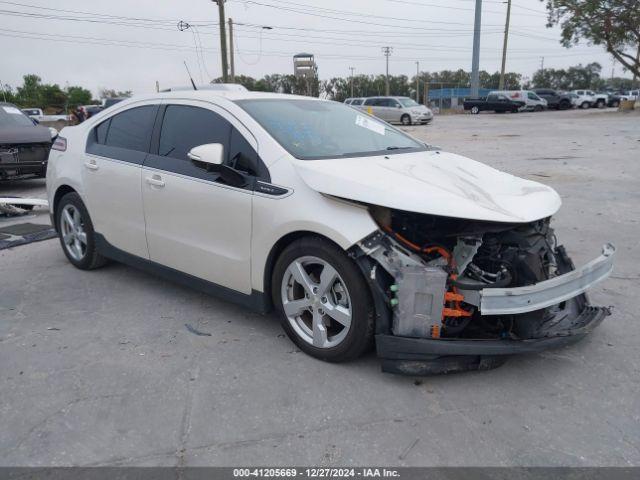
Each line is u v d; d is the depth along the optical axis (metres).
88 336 3.87
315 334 3.42
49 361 3.52
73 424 2.86
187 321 4.11
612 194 8.36
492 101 43.56
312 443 2.69
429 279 2.95
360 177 3.19
